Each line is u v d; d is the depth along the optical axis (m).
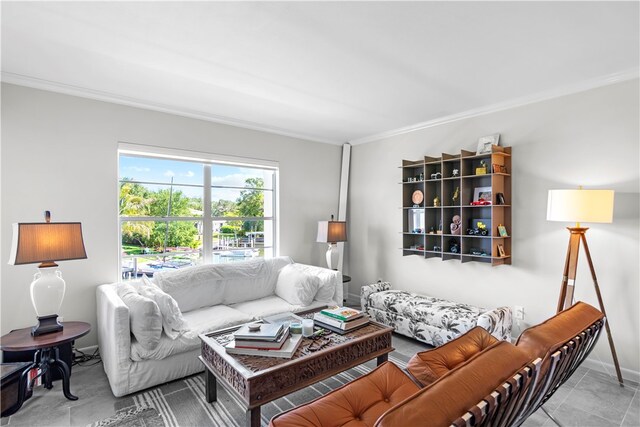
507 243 3.31
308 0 1.75
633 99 2.61
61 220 2.88
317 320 2.50
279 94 3.13
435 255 3.84
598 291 2.55
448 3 1.78
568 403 2.29
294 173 4.53
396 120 3.95
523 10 1.84
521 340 1.42
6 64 2.49
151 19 1.92
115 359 2.27
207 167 3.88
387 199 4.50
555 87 2.95
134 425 2.01
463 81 2.83
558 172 2.99
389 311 3.50
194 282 3.22
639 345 2.59
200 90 3.02
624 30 2.03
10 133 2.68
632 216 2.62
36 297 2.27
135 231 3.39
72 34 2.08
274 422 1.38
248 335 1.99
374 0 1.75
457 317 2.94
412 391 1.63
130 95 3.14
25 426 1.99
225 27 2.01
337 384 2.56
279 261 3.98
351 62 2.48
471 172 3.58
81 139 2.99
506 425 1.15
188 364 2.57
